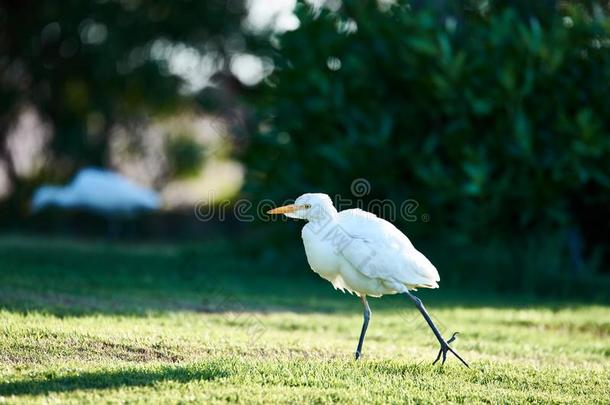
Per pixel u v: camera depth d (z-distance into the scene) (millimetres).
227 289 13930
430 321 7855
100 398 6293
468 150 15297
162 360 7711
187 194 32125
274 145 17828
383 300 13797
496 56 16016
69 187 23016
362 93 17312
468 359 8570
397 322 11273
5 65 27266
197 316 10508
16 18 26703
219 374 7094
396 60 16828
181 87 27766
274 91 18234
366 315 8242
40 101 27656
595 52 16047
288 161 17734
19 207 27922
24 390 6422
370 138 16438
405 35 16688
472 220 15938
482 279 16078
